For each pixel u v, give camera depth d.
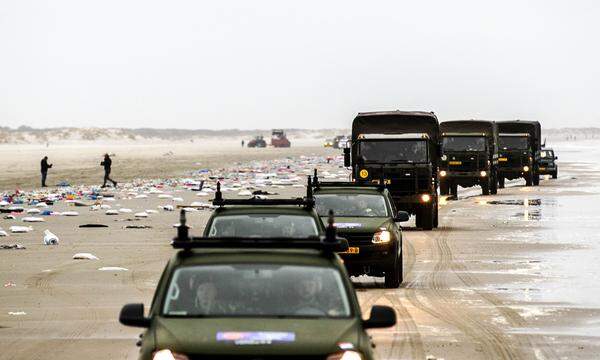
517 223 103.06
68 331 41.78
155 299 23.41
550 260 70.50
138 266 65.56
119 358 36.09
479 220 107.50
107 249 76.25
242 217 40.59
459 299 51.91
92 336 40.62
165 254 72.88
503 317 45.97
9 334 41.16
